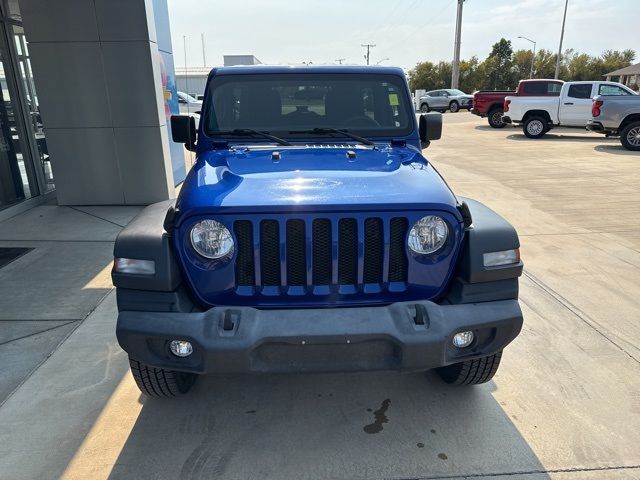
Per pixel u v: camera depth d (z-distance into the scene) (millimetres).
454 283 2596
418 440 2762
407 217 2475
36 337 3809
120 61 7211
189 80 28453
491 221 2627
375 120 3633
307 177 2719
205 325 2322
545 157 12922
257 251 2428
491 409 3012
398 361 2369
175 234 2482
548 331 3904
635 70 50375
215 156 3250
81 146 7555
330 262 2480
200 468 2564
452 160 12578
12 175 7457
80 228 6656
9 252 5723
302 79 3598
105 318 4105
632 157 12711
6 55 7336
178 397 3119
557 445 2709
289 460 2623
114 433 2805
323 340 2297
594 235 6281
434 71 79562
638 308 4297
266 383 3285
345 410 3021
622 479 2482
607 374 3342
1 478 2484
